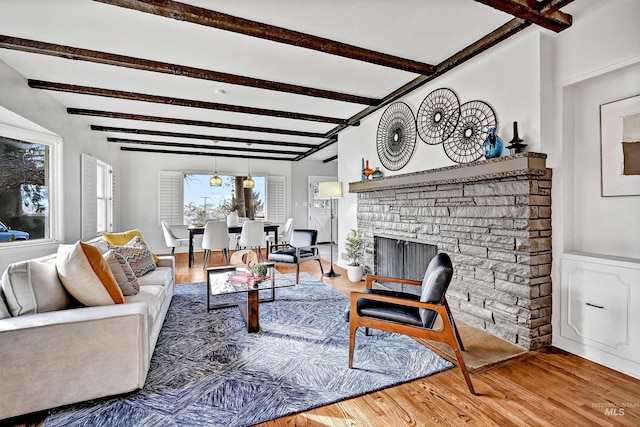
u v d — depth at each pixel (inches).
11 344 62.0
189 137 221.0
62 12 84.0
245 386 76.4
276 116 172.6
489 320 104.5
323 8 83.6
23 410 63.0
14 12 83.6
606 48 83.3
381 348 96.1
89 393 67.6
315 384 77.4
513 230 96.0
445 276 79.0
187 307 133.0
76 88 133.0
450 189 119.2
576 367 84.6
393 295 94.7
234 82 124.4
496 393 73.8
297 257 170.6
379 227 164.9
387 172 163.8
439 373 82.8
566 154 94.2
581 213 94.5
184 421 64.3
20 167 139.3
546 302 95.7
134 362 71.4
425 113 136.5
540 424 63.4
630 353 79.9
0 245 125.8
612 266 82.5
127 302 91.0
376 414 67.0
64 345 65.7
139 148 263.7
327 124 203.2
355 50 102.8
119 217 261.7
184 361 88.0
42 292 73.3
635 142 82.6
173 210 283.6
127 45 101.3
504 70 103.0
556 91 94.5
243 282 116.4
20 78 120.7
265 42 100.3
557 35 94.0
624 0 80.0
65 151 157.6
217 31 93.9
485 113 109.3
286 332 108.0
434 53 107.8
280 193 327.9
